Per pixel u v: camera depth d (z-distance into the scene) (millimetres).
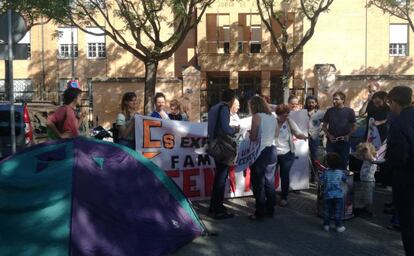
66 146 5871
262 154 7188
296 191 9586
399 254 5828
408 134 4789
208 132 7383
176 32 16938
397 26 31875
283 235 6582
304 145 9672
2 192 5406
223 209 7469
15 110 10359
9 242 5102
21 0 15812
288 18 28891
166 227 5852
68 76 31609
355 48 32000
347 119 8727
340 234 6633
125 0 17375
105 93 24484
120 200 5555
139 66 31000
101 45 31547
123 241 5320
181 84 23984
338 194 6680
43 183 5336
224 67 29094
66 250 4961
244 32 30062
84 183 5367
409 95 4996
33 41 31516
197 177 8461
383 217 7531
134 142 7910
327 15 31906
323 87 25484
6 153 10281
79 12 16734
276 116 8266
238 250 5945
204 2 17953
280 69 28875
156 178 6160
